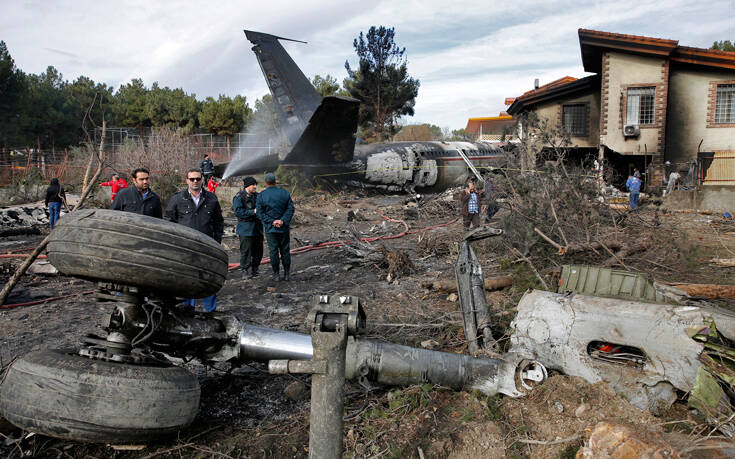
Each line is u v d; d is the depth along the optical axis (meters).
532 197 7.63
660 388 2.98
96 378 2.42
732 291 5.00
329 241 10.71
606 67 18.56
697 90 18.16
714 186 14.41
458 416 3.05
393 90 35.16
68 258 2.63
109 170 22.02
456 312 4.82
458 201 15.77
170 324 3.02
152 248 2.65
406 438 2.86
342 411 1.88
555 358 3.30
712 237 9.78
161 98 38.69
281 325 5.20
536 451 2.68
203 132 39.44
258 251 7.78
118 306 2.83
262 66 21.64
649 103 18.33
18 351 4.28
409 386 3.39
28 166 25.06
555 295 3.52
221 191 18.70
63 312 5.63
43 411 2.37
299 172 20.22
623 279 3.95
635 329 3.09
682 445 2.34
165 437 2.70
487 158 22.66
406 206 16.41
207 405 3.42
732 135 17.88
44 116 30.94
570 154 20.83
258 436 2.98
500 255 8.09
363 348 3.36
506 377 3.20
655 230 8.58
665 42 17.30
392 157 20.48
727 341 3.07
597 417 2.82
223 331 3.23
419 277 7.32
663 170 18.14
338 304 1.98
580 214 7.65
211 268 2.90
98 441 2.47
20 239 11.89
